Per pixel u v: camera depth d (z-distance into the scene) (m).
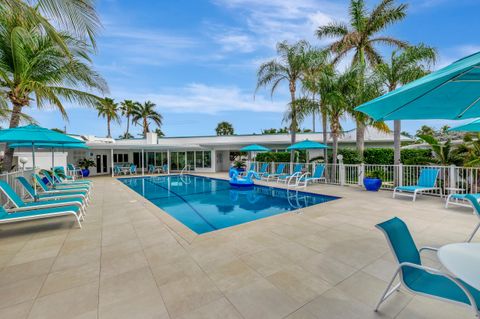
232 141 22.98
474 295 1.83
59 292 2.57
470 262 1.86
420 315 2.14
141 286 2.67
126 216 5.82
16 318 2.17
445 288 1.96
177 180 16.45
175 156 23.30
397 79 9.01
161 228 4.81
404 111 3.26
